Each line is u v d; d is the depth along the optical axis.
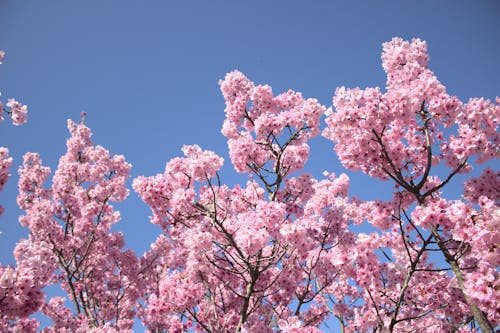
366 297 8.88
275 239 6.78
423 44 7.82
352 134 6.99
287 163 8.02
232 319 8.01
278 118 7.73
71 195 11.51
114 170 11.98
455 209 5.50
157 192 7.93
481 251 5.51
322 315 9.96
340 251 7.61
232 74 8.98
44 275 6.04
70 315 10.73
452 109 6.46
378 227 7.42
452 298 8.09
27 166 12.41
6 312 5.44
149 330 10.82
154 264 12.88
